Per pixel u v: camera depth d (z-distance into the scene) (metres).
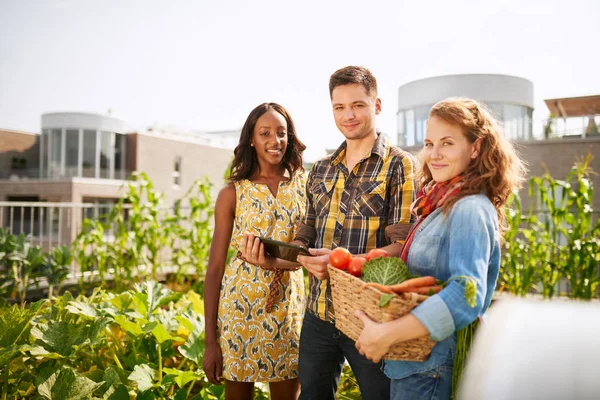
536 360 0.89
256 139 2.39
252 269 2.30
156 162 31.11
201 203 6.47
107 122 30.20
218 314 2.38
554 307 1.02
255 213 2.34
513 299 1.10
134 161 30.20
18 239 5.14
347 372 3.17
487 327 1.06
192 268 6.64
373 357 1.32
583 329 0.92
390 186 1.98
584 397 0.81
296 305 2.43
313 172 2.23
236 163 2.46
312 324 2.10
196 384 3.05
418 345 1.37
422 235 1.54
